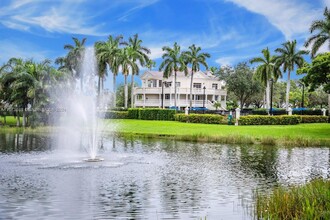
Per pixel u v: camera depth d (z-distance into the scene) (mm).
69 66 76438
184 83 97000
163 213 13008
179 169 21547
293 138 36094
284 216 11289
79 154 27125
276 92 109125
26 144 32969
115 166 22031
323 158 26703
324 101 108875
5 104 58875
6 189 16031
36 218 12328
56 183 17250
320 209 10898
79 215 12633
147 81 99062
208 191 16219
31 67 52969
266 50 79000
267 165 23438
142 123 59500
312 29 62156
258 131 45250
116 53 76438
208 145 34625
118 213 12969
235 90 98000
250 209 13414
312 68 45781
